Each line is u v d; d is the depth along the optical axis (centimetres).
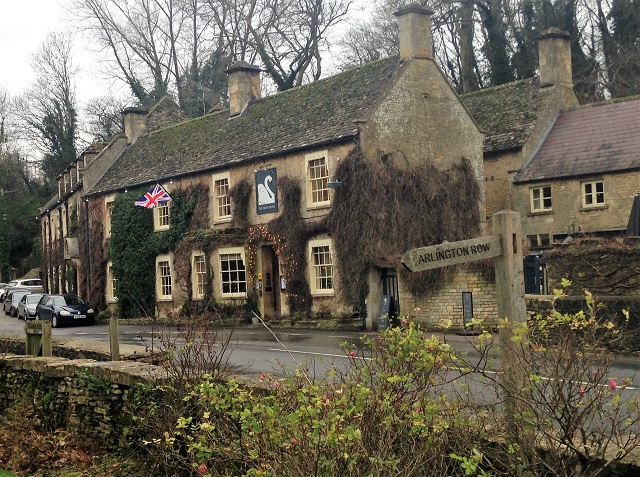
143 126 4041
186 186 3141
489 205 3100
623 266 1630
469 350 1528
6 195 6950
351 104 2612
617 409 525
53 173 6719
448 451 549
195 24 4994
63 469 1004
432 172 2575
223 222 2955
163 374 970
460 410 574
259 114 3108
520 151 3025
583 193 2839
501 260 635
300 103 2930
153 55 4991
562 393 524
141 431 976
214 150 3109
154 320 1288
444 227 2573
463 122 2711
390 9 4616
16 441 1138
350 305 2427
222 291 2897
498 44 3894
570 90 3244
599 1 4128
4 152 7081
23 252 7069
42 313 3228
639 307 1446
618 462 524
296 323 2538
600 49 4094
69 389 1163
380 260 2353
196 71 5031
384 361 592
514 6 4122
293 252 2620
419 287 2178
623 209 2719
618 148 2809
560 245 1828
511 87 3350
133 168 3641
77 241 4031
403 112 2552
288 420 532
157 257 3300
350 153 2439
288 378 636
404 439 547
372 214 2388
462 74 3894
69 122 6544
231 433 638
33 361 1254
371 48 4816
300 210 2623
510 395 529
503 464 527
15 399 1286
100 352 1388
